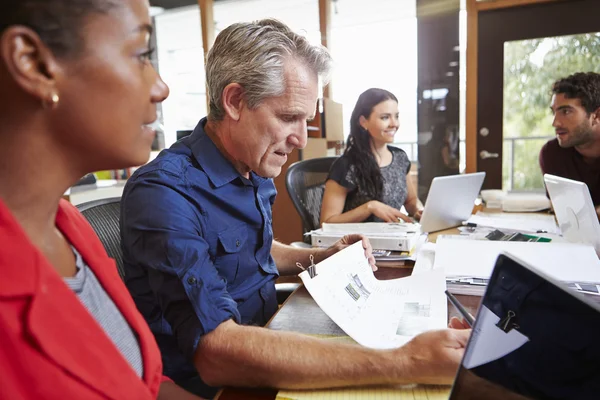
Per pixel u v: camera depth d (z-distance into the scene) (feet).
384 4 15.61
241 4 15.10
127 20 1.10
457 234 4.62
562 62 9.95
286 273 3.71
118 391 1.15
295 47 2.62
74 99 1.03
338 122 11.48
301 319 2.49
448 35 10.98
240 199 2.97
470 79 10.73
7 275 0.98
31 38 0.94
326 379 1.75
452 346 1.73
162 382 1.96
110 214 3.14
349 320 2.23
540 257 3.22
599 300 2.52
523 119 10.48
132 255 2.45
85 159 1.15
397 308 2.43
